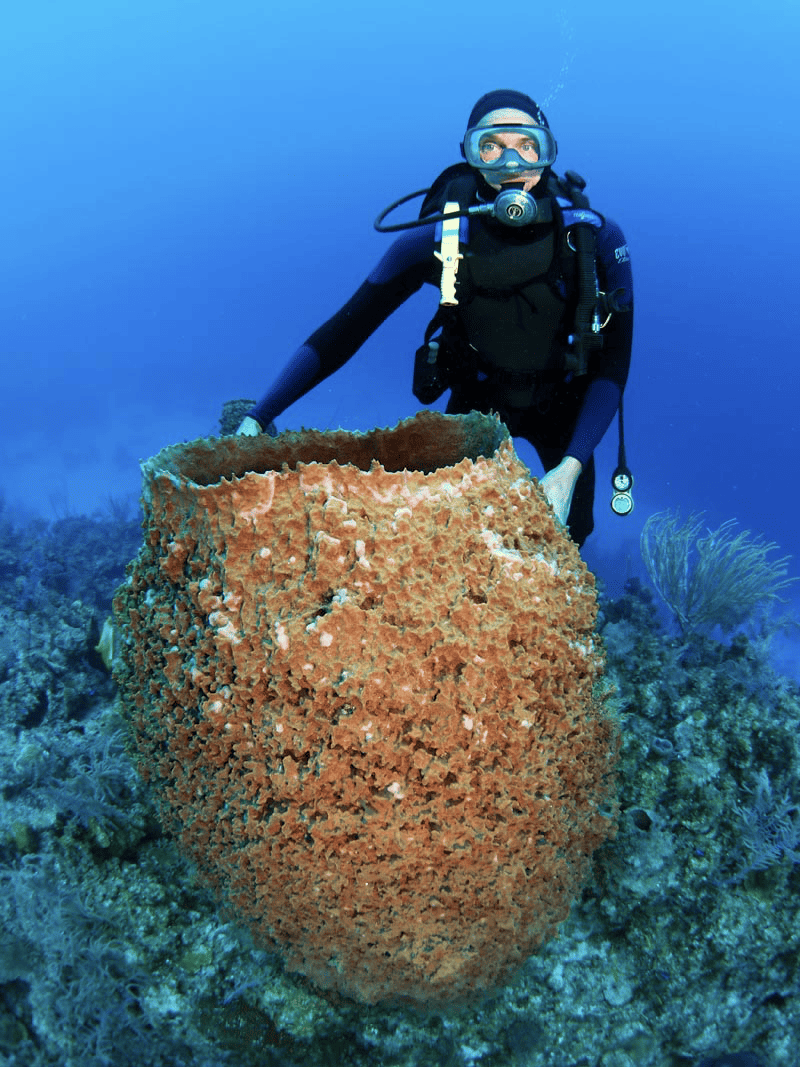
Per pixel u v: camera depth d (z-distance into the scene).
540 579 1.76
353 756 1.62
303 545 1.68
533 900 1.82
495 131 2.87
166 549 1.91
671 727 2.67
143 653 2.01
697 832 2.34
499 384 3.25
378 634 1.61
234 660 1.70
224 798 1.84
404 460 2.51
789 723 2.81
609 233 3.04
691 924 2.23
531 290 2.94
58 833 2.31
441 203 3.07
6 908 2.30
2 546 8.09
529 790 1.73
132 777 2.42
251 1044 2.04
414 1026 2.05
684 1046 2.22
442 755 1.64
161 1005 2.06
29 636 3.93
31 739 2.67
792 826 2.27
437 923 1.75
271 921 1.85
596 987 2.15
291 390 3.12
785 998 2.32
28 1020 2.34
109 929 2.16
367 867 1.67
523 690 1.70
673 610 4.43
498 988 2.02
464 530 1.70
